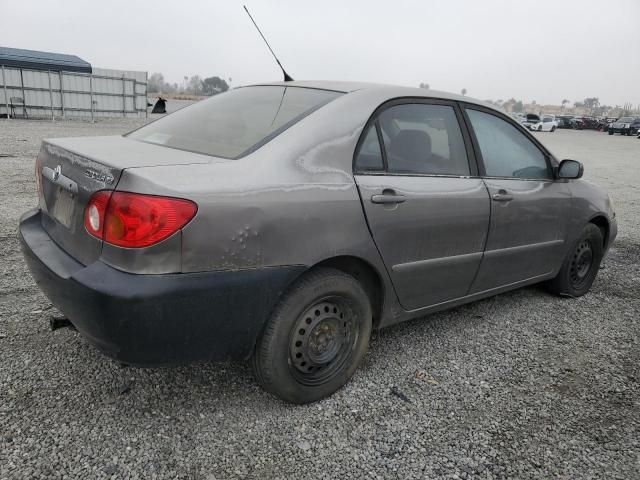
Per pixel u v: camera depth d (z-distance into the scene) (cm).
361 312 292
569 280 457
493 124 379
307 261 256
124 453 235
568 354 359
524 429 273
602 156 2183
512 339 377
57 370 295
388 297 306
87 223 236
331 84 326
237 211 232
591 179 1362
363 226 277
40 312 364
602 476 242
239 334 246
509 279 392
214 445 245
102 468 225
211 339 238
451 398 297
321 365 283
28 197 713
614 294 488
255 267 240
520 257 391
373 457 245
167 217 215
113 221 221
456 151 345
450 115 347
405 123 317
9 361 301
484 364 338
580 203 438
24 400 267
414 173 312
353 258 282
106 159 241
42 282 254
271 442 250
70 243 254
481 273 361
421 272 317
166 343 227
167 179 223
